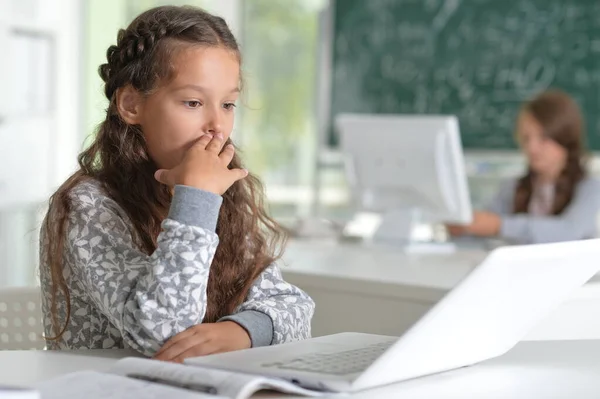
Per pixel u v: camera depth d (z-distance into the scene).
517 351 1.26
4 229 4.15
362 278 2.16
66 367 1.13
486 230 3.47
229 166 1.55
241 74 1.43
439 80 5.25
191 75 1.29
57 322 1.34
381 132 3.21
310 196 5.57
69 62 4.77
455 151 3.09
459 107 5.20
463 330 1.05
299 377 0.97
